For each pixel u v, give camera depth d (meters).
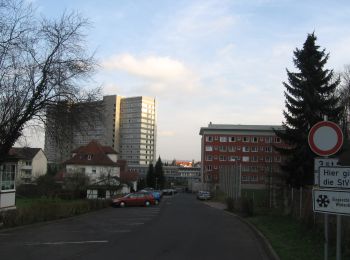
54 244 15.96
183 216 32.91
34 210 25.36
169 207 48.03
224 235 19.78
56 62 26.45
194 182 144.12
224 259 13.07
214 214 36.03
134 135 136.00
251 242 17.27
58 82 26.31
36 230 21.67
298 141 38.84
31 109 26.30
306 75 39.47
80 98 27.34
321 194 9.52
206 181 122.62
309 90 38.88
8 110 25.61
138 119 134.75
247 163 125.56
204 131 128.50
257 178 124.44
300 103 39.16
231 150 126.75
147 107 136.00
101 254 13.53
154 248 15.10
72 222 26.98
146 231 21.12
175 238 18.27
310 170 37.84
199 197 75.31
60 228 22.80
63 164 85.44
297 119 39.19
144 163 137.38
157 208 45.62
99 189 57.22
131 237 18.41
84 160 85.62
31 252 13.89
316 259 11.87
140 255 13.45
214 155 127.12
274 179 47.91
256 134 126.62
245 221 27.00
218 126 131.12
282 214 27.66
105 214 35.34
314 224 16.77
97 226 24.02
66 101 26.83
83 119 27.55
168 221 27.78
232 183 53.28
